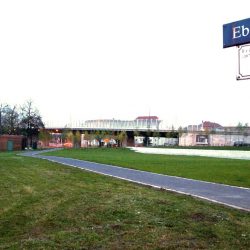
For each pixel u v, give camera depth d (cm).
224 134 12569
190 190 1769
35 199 1428
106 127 13862
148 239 858
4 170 2762
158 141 15338
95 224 1014
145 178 2336
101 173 2620
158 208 1203
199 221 1027
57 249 803
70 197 1464
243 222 1023
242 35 1473
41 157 5019
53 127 14500
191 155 6256
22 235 934
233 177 2400
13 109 11612
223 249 789
